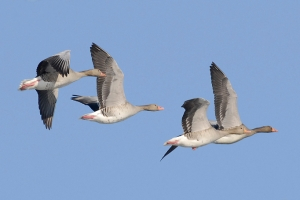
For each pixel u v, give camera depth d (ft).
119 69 112.78
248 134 118.83
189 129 109.81
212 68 117.08
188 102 107.96
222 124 116.88
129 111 114.32
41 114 118.73
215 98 116.47
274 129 125.08
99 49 113.60
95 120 112.88
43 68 112.78
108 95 113.29
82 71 116.67
